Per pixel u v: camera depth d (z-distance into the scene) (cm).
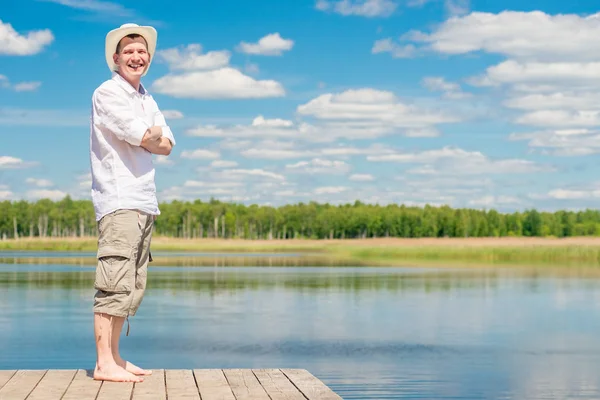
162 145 550
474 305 1962
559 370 1077
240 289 2480
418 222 15488
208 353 1199
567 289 2488
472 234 15188
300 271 3747
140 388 515
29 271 3622
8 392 498
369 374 1041
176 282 2834
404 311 1814
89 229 16350
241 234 16500
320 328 1499
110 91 545
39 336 1345
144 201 554
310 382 538
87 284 2661
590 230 15150
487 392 937
